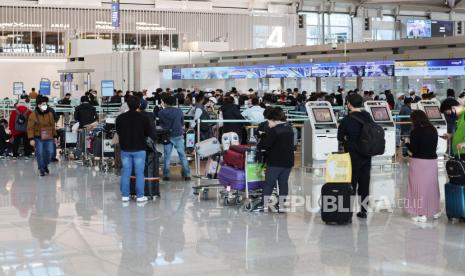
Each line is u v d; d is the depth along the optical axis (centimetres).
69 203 952
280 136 852
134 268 594
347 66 2491
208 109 1559
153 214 866
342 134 821
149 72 3322
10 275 571
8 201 968
